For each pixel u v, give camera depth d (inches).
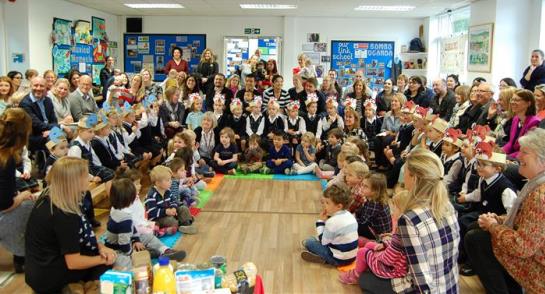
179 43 493.0
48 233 101.5
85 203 160.7
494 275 114.7
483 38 351.3
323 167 253.8
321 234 144.7
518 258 102.8
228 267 137.8
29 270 103.5
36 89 197.0
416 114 226.5
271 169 258.4
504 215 118.9
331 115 277.4
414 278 89.2
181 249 151.1
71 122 202.8
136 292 87.0
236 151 261.6
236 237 162.4
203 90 322.3
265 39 487.2
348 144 195.2
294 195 216.4
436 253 88.7
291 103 277.6
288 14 467.2
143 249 136.5
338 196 138.0
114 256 109.0
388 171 246.8
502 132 188.1
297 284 128.2
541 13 318.3
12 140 119.3
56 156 162.1
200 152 257.4
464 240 121.0
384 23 482.3
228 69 492.7
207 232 166.6
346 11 435.5
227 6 414.9
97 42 446.3
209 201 205.0
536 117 167.3
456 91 250.8
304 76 343.6
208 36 490.0
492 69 338.3
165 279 85.8
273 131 265.1
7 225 125.6
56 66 372.5
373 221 146.7
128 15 487.5
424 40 476.4
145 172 237.1
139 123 233.1
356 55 487.2
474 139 146.9
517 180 144.1
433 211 89.4
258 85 331.6
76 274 105.6
